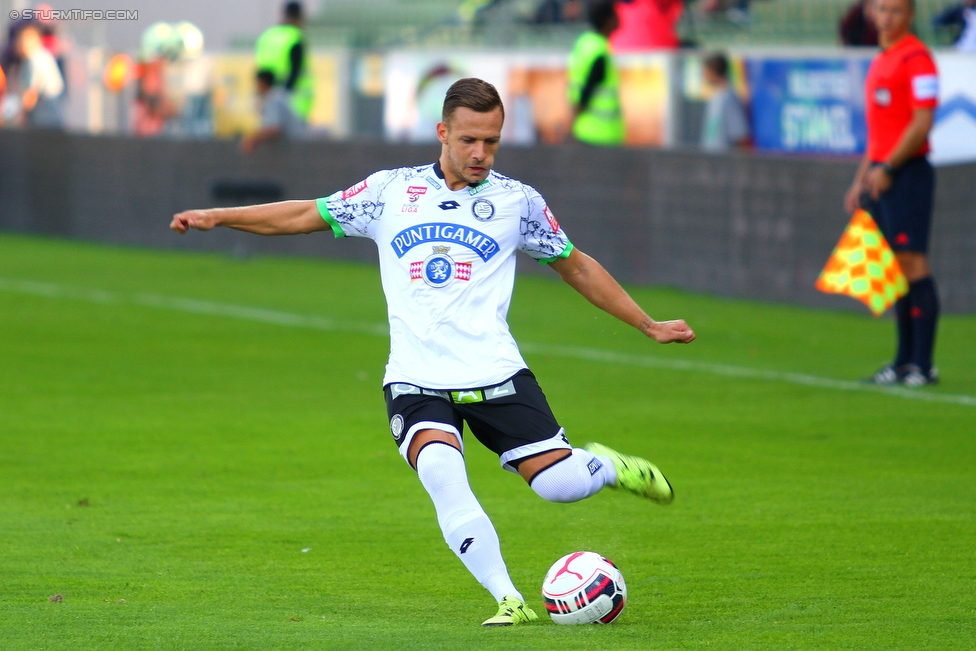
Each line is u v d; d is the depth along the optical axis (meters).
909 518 20.73
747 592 16.73
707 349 37.91
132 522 20.78
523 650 13.73
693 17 61.66
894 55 30.77
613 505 21.94
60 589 17.02
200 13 87.88
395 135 59.28
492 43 67.00
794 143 46.75
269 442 26.95
